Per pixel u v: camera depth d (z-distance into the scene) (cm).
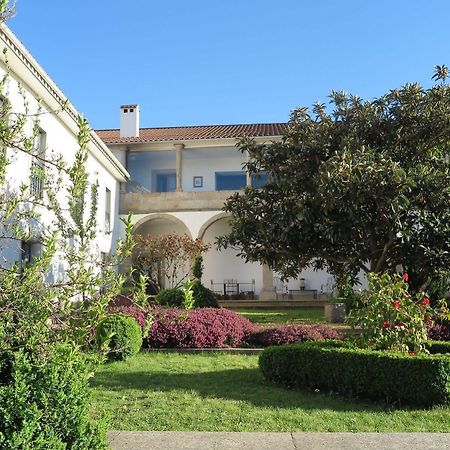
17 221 401
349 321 778
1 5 341
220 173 2616
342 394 695
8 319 335
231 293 2380
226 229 2470
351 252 1206
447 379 632
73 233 493
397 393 648
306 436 527
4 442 303
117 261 383
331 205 1026
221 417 597
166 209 2262
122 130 2511
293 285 2364
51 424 333
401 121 1173
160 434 532
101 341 391
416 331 720
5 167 371
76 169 381
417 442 506
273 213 1202
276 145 1275
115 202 2203
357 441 509
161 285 2038
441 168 1142
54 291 353
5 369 332
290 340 1083
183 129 2777
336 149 1184
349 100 1219
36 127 400
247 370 878
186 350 1055
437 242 1098
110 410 621
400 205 981
